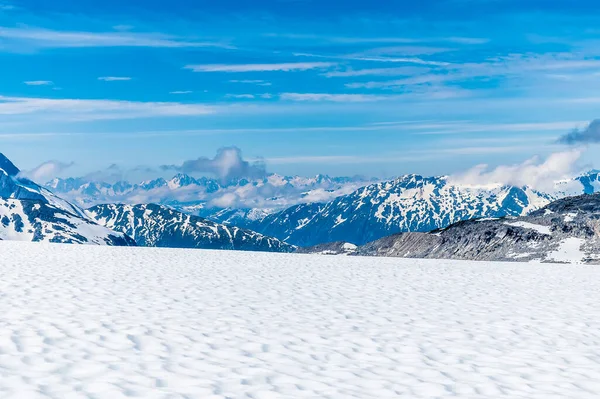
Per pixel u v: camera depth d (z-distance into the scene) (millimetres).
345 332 15953
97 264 35094
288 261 43000
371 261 45750
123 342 13500
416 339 15336
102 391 9820
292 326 16500
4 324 14836
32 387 9828
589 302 22984
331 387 10797
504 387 11227
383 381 11367
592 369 12750
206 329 15523
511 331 16719
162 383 10469
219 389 10289
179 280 27281
